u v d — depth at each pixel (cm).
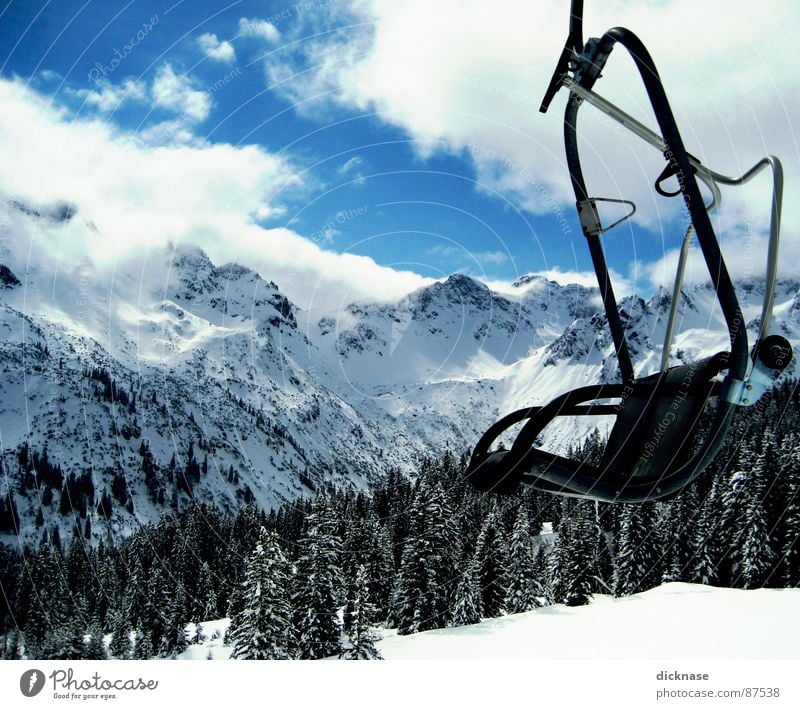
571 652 2152
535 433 209
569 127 250
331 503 2480
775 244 202
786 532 3325
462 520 3152
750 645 1927
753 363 195
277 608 2061
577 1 235
